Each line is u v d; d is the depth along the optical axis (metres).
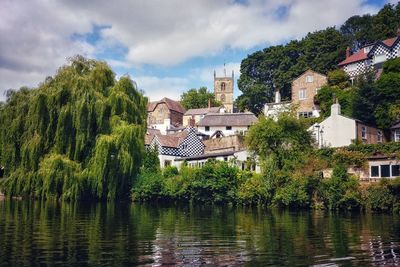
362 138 56.50
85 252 18.22
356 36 101.62
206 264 16.28
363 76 67.12
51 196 43.75
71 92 45.88
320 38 98.62
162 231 24.88
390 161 42.09
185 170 51.53
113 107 46.12
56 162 42.72
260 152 48.19
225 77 142.12
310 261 16.86
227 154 59.16
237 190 47.31
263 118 49.66
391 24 94.00
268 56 109.56
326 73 94.31
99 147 43.31
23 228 24.92
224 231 25.12
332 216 34.62
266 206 45.16
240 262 16.66
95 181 43.34
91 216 32.06
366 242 21.22
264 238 22.47
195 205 47.94
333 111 57.16
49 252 18.09
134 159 46.00
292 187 42.78
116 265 16.00
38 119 45.47
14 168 47.56
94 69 48.41
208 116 94.06
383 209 38.00
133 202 49.59
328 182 40.91
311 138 51.03
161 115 117.06
